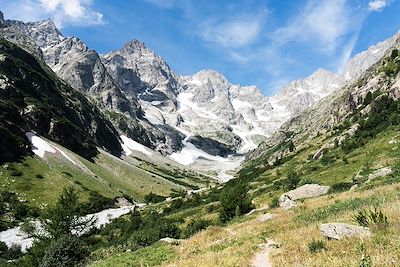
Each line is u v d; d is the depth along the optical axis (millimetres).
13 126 190500
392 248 15516
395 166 51938
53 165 183875
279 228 30875
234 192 63000
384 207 25188
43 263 38625
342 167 85750
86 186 180250
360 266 13969
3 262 60031
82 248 40281
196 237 37812
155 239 50156
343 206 32031
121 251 46188
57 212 62438
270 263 19578
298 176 94312
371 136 112062
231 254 23562
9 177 154625
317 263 16047
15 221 121812
